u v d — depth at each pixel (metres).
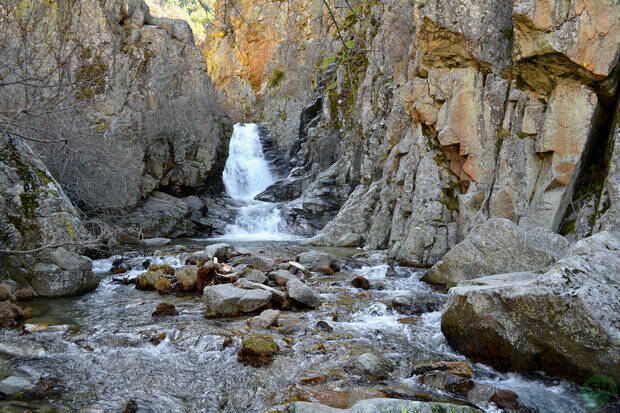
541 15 7.91
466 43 9.53
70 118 9.82
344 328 5.47
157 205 15.97
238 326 5.29
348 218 14.07
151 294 7.11
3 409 3.09
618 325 3.54
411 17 13.65
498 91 9.30
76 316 5.63
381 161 14.50
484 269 7.34
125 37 16.92
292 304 6.37
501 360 4.23
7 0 4.30
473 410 3.15
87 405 3.29
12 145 7.03
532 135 8.74
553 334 3.84
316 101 24.25
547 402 3.53
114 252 11.02
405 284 8.01
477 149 9.46
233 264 9.16
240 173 23.28
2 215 6.42
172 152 17.52
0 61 4.45
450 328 4.79
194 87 19.53
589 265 4.13
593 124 8.05
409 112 11.76
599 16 7.52
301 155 23.16
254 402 3.48
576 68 7.90
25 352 4.27
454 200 10.00
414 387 3.81
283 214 18.05
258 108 30.81
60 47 4.70
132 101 15.88
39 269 6.51
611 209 7.15
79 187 11.82
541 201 8.34
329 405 3.44
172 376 3.93
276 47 30.73
